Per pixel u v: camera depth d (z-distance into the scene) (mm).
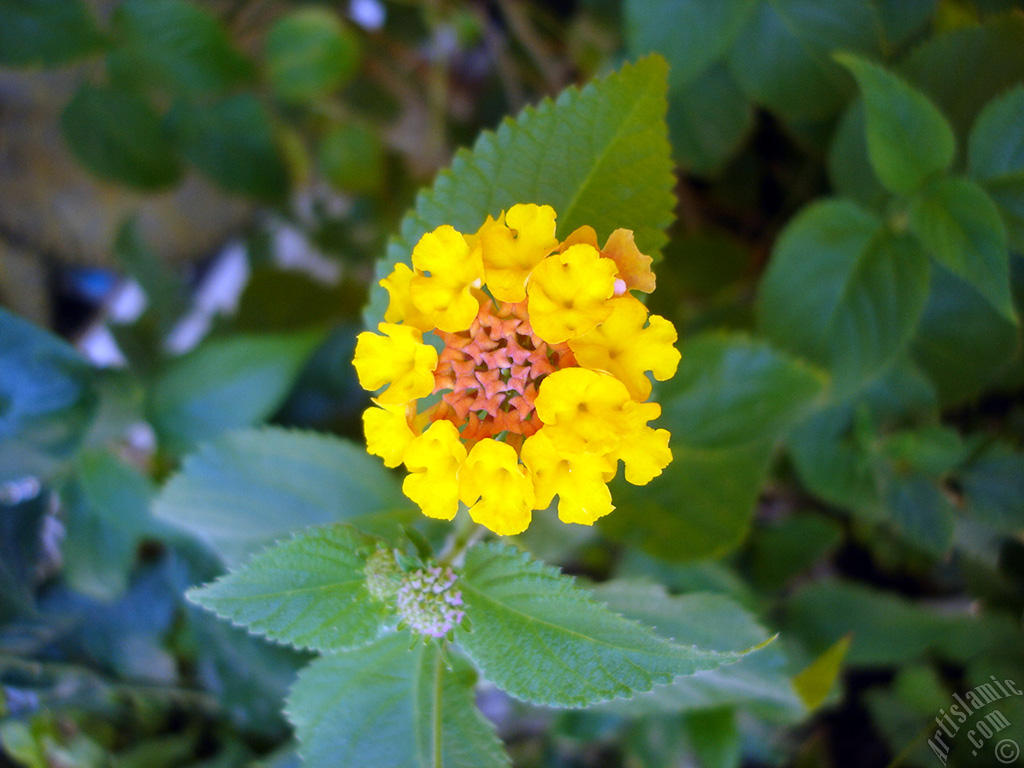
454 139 211
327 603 100
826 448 145
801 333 131
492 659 96
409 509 116
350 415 165
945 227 115
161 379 135
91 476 140
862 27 135
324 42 168
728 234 185
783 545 158
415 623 98
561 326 87
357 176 204
